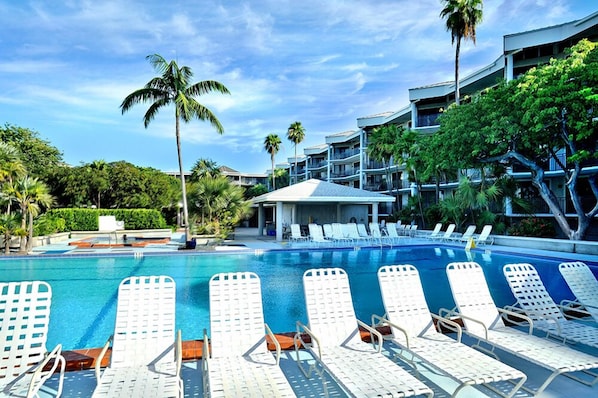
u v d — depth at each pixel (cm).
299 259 1372
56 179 2992
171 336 367
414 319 434
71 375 372
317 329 402
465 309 452
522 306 478
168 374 322
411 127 3247
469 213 1998
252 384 303
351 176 4256
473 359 346
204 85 1683
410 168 2381
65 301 784
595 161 1825
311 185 2073
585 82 1201
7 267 1195
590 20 1844
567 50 1384
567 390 349
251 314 400
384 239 1922
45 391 340
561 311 484
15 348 331
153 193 3266
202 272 1116
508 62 2173
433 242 1780
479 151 1578
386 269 465
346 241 1808
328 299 424
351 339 404
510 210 2122
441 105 3125
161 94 1652
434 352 365
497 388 353
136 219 2520
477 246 1636
